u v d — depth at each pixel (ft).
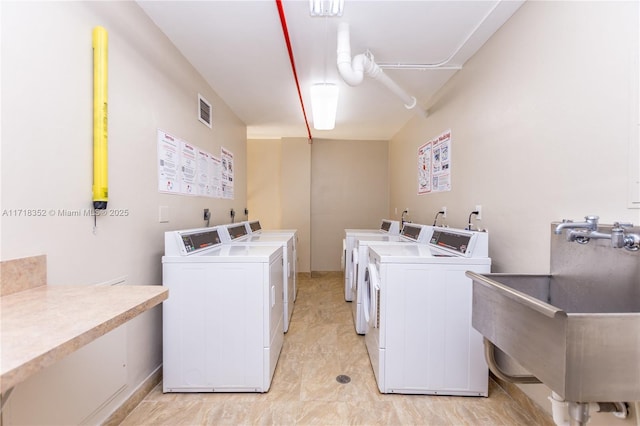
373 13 5.84
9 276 3.33
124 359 5.32
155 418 5.26
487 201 6.73
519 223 5.67
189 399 5.81
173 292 5.95
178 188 7.31
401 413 5.44
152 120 6.19
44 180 3.84
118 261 5.19
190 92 7.91
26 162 3.61
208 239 7.47
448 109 8.82
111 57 4.99
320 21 6.11
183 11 5.82
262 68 8.17
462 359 5.96
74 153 4.28
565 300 4.46
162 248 6.58
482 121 6.96
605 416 3.90
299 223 16.62
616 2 3.83
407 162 13.25
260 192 17.26
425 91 9.66
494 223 6.47
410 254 6.36
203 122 8.71
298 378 6.53
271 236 11.02
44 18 3.81
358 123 13.65
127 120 5.40
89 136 4.54
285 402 5.72
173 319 5.96
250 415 5.34
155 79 6.28
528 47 5.43
